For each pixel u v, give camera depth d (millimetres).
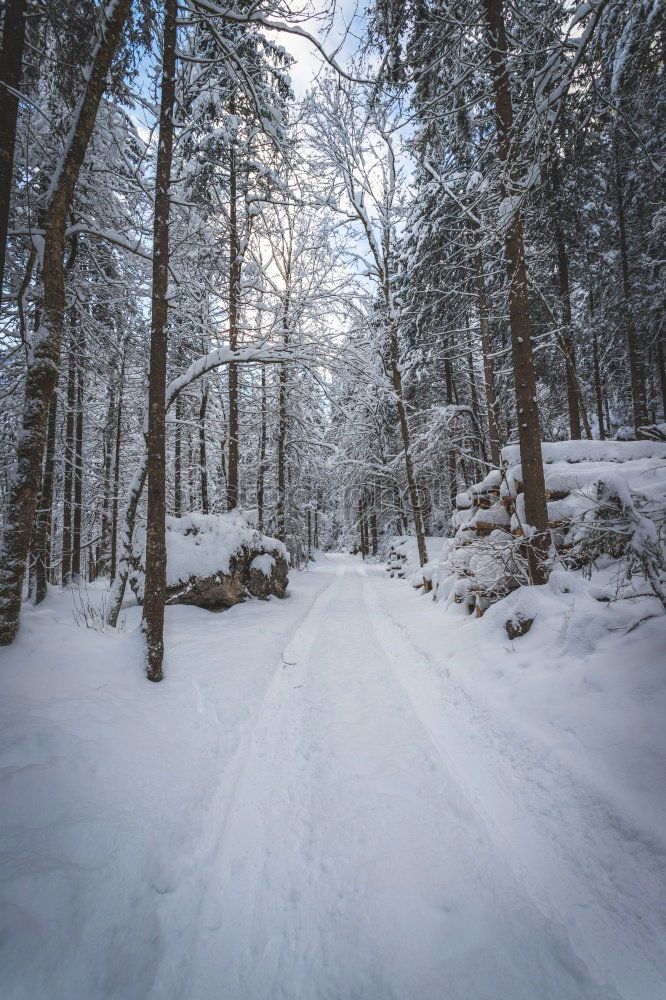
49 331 4516
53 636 4562
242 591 9547
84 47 5016
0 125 4156
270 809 2770
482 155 5625
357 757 3277
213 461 19812
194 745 3441
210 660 5418
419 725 3779
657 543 3709
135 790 2748
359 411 15352
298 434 17484
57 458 11555
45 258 4594
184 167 8273
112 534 17203
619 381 19875
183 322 9953
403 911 1919
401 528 24875
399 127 5734
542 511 5863
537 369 15258
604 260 13273
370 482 20844
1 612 4152
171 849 2336
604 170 11234
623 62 4180
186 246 9320
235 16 5012
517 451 8180
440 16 4969
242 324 10672
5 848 2092
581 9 3562
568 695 3549
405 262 14195
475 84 6855
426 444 15398
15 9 4277
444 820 2539
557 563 5871
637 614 3951
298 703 4523
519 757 3086
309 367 9328
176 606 8352
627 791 2494
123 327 10180
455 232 11523
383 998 1547
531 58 4348
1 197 4137
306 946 1807
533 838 2354
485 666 4723
